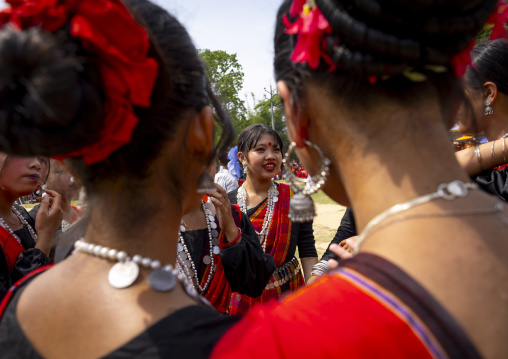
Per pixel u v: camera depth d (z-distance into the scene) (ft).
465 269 1.80
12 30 1.80
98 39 1.87
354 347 1.71
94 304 2.23
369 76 2.06
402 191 2.06
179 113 2.44
